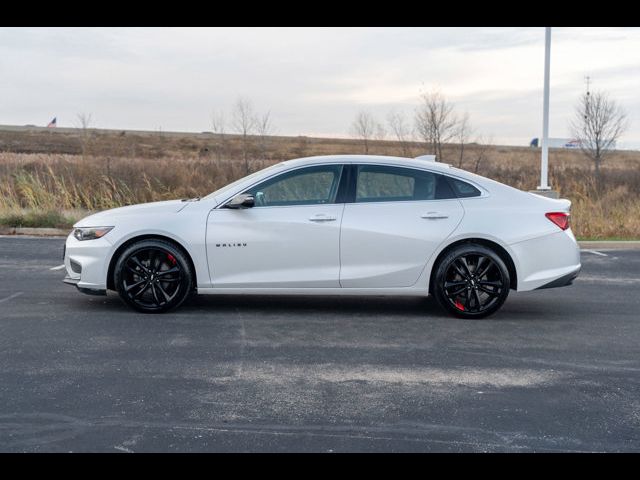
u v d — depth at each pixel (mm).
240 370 5262
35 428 4105
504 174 23469
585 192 17094
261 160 23188
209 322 6746
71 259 7047
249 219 6906
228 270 6930
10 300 7645
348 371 5277
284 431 4117
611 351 5977
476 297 7008
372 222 6914
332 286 6953
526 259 6973
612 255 12484
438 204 7023
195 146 62219
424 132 25641
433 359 5633
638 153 59156
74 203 16578
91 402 4535
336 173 7082
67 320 6730
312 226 6879
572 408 4566
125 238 6891
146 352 5699
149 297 7078
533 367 5469
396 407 4531
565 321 7086
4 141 62031
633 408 4582
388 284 6984
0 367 5242
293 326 6652
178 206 7102
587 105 29156
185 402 4566
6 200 15398
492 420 4336
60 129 114438
